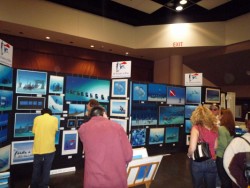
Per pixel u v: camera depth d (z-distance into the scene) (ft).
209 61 29.96
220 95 23.21
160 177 14.93
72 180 13.87
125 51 30.07
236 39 24.93
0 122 11.69
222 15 25.25
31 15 21.24
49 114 12.07
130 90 17.72
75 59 28.76
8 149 12.71
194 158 8.27
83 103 16.35
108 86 17.75
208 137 8.39
